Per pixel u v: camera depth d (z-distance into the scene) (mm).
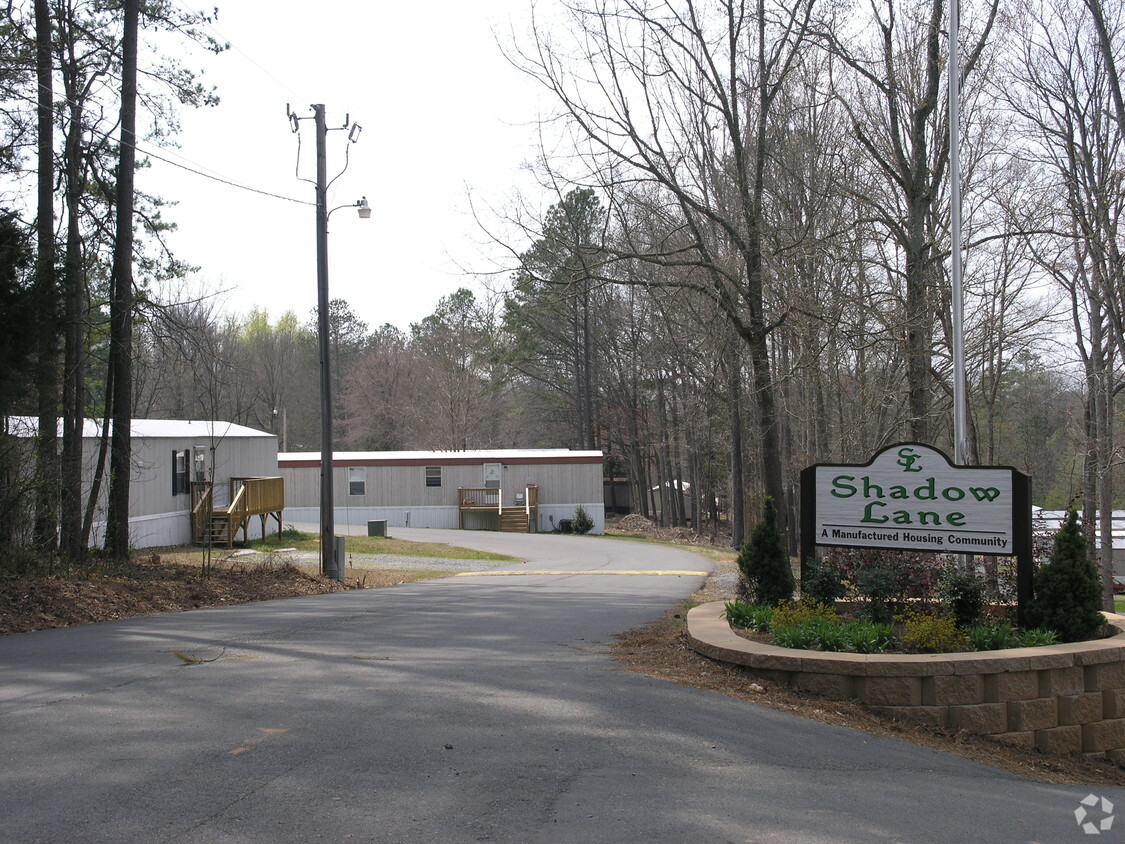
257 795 4520
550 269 15430
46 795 4457
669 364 34688
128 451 15195
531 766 5129
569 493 41656
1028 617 8570
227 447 27281
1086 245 22781
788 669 7461
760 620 8984
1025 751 7129
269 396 61500
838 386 21719
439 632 10055
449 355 58719
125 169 14820
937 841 4492
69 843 3885
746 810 4660
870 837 4430
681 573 21562
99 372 25734
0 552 11898
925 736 6848
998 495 8945
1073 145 22344
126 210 14891
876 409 22922
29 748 5234
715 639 8320
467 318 58812
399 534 35406
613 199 16219
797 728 6398
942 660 7168
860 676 7223
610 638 9711
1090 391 26000
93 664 7805
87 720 5879
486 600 14102
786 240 16781
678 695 6969
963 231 19750
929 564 9312
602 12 14297
